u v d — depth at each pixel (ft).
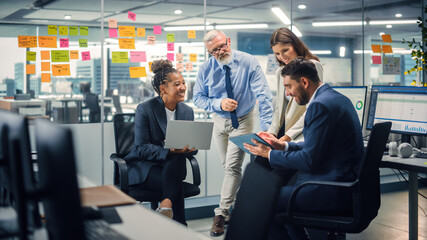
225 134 11.62
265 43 20.62
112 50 13.56
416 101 9.52
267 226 3.01
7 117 3.83
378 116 10.28
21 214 3.12
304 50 9.59
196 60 14.76
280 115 10.02
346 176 6.82
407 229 11.74
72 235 2.79
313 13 22.86
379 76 21.43
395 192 16.60
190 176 13.98
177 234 3.97
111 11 13.61
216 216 11.42
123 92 14.42
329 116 6.76
